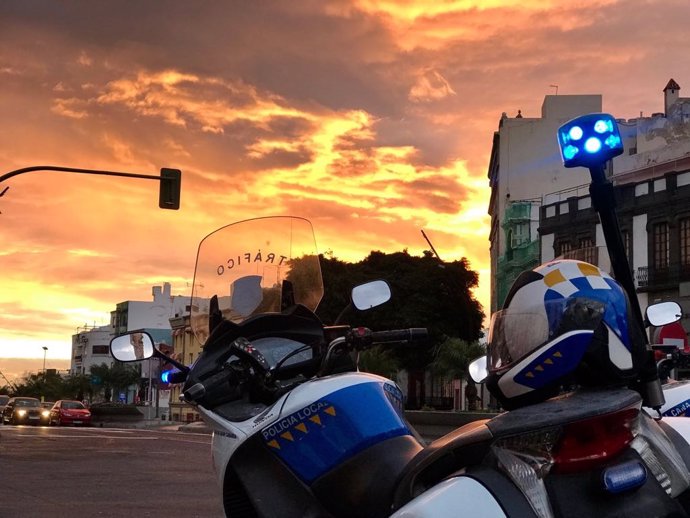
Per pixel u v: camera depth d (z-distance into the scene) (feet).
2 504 30.32
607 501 7.50
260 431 10.93
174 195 73.72
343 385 10.85
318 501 10.41
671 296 131.03
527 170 192.65
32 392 367.25
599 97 192.54
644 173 148.56
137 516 27.43
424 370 173.78
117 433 92.43
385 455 10.27
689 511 8.31
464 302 165.07
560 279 8.35
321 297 13.08
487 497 7.50
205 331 13.15
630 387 8.73
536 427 7.50
